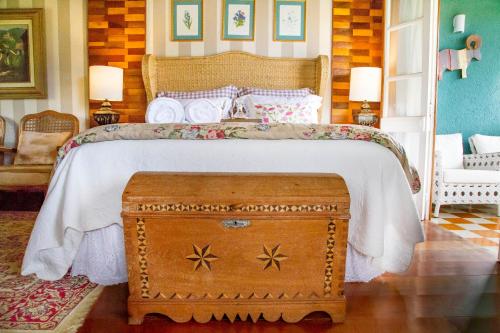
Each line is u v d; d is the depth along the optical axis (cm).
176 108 317
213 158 166
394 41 349
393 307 156
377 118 374
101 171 168
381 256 168
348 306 156
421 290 173
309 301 141
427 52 301
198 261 137
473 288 175
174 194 133
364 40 383
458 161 382
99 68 339
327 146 169
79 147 173
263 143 169
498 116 427
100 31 377
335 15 379
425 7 303
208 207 133
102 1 374
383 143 171
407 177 179
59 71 384
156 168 167
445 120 427
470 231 286
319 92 370
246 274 138
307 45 383
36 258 172
